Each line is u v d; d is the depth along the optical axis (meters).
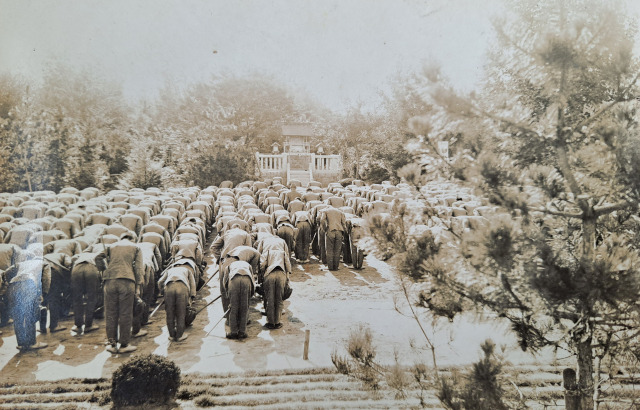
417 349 7.77
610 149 3.61
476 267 3.80
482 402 3.97
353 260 14.09
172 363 6.84
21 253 8.88
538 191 3.78
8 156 22.42
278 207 15.85
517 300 3.83
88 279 8.95
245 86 26.45
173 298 8.80
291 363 7.88
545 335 4.22
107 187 25.97
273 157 26.61
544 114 3.93
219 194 20.50
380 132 22.12
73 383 7.13
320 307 10.57
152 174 26.72
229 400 6.65
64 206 14.18
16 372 7.48
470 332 8.62
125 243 8.54
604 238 4.07
